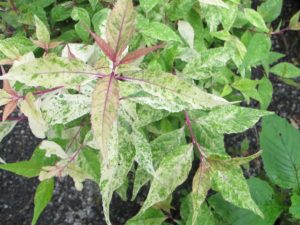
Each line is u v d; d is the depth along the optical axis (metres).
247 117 0.40
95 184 0.72
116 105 0.26
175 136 0.42
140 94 0.33
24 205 0.71
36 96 0.37
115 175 0.36
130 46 0.42
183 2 0.44
